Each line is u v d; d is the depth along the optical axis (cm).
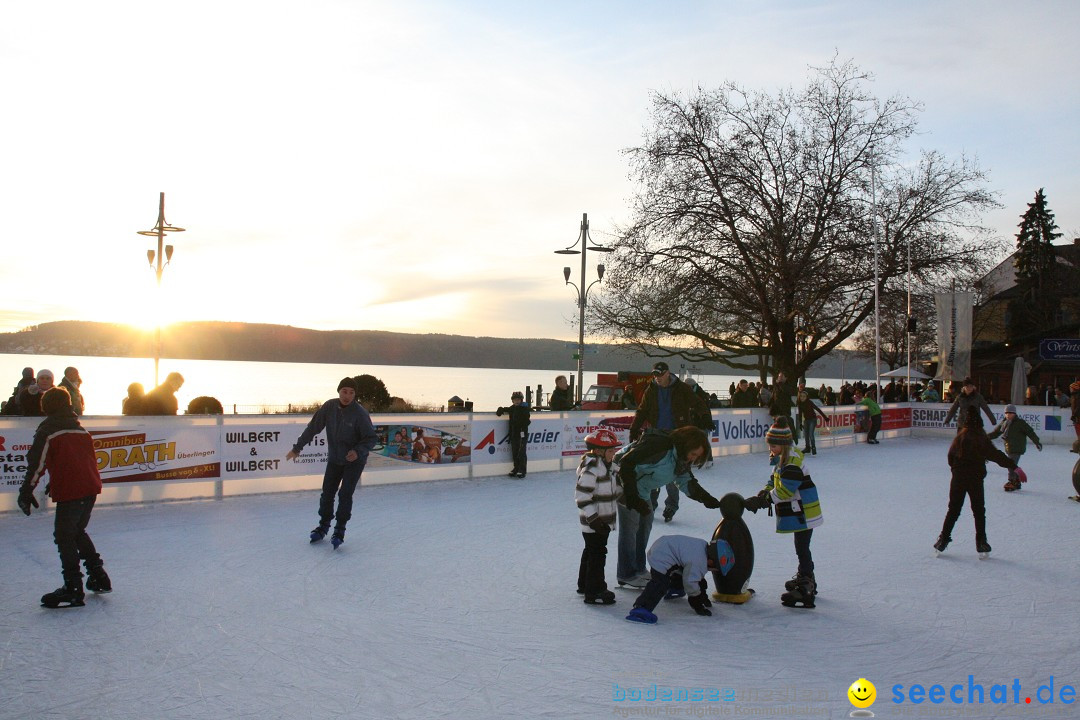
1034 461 1931
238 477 1145
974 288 3088
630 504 676
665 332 3228
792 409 2002
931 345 4984
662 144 3067
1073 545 960
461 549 877
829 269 2955
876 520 1110
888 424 2566
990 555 900
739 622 643
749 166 3034
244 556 817
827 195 3012
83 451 651
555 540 933
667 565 638
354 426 872
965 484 880
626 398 2156
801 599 683
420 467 1340
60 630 589
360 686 498
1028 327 5188
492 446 1437
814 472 1648
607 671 531
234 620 619
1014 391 3306
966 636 618
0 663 525
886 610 682
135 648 556
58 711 457
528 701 480
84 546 660
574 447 1576
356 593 700
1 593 675
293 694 485
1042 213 5256
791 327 3184
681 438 686
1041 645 600
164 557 805
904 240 3039
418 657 550
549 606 676
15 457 980
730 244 3048
